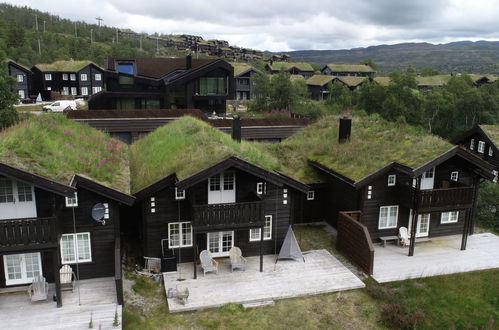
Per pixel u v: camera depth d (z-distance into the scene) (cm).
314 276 1836
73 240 1673
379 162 2130
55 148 1711
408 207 2078
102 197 1658
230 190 1930
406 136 2323
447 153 1962
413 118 6378
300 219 2509
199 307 1587
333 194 2420
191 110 4022
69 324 1416
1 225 1390
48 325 1407
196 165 1828
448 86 7938
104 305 1536
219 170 1725
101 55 11075
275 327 1512
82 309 1505
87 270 1711
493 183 2886
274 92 6625
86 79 7794
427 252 2117
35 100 7119
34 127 1825
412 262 2002
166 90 5156
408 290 1762
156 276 1798
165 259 1831
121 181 1814
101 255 1712
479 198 2684
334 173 2267
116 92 5388
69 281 1619
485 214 2592
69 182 1476
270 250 2038
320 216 2545
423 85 9756
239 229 1789
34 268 1631
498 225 2559
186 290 1606
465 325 1594
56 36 11762
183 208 1875
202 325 1505
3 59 4325
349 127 2533
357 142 2450
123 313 1516
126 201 1645
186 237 1920
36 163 1508
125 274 1803
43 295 1507
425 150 2066
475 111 6094
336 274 1859
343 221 2080
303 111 6369
